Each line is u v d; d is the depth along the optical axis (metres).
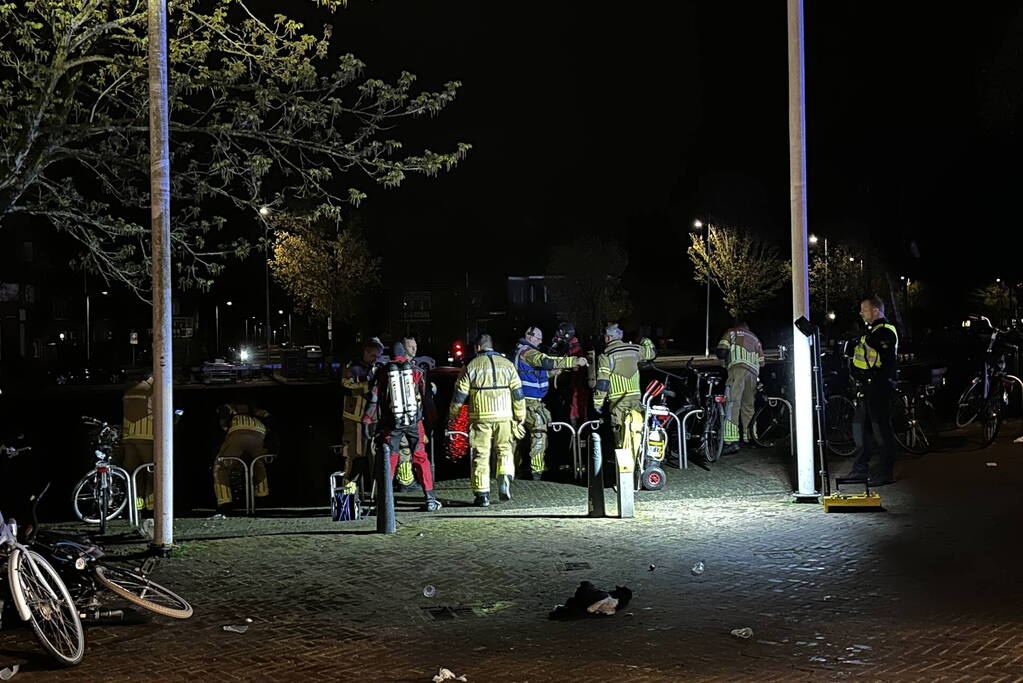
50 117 10.64
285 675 5.91
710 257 69.12
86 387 48.34
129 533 10.97
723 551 8.75
